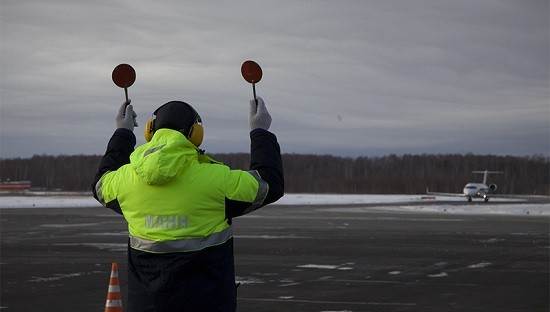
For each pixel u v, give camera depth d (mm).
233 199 3586
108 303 7125
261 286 13320
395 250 20516
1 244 22453
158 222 3561
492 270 15820
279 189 3699
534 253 19719
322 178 136875
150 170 3473
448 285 13461
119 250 20500
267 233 27281
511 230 29297
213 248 3592
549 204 68688
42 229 29438
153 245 3539
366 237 25281
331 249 20797
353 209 52969
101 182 3826
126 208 3664
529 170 145875
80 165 130500
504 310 10789
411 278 14469
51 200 67812
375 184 132375
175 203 3539
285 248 21109
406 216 41906
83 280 14148
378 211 49375
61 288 13055
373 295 12195
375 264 16984
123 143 4055
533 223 34719
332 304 11281
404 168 141375
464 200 84875
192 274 3562
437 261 17672
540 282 13898
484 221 36500
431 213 46219
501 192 140125
